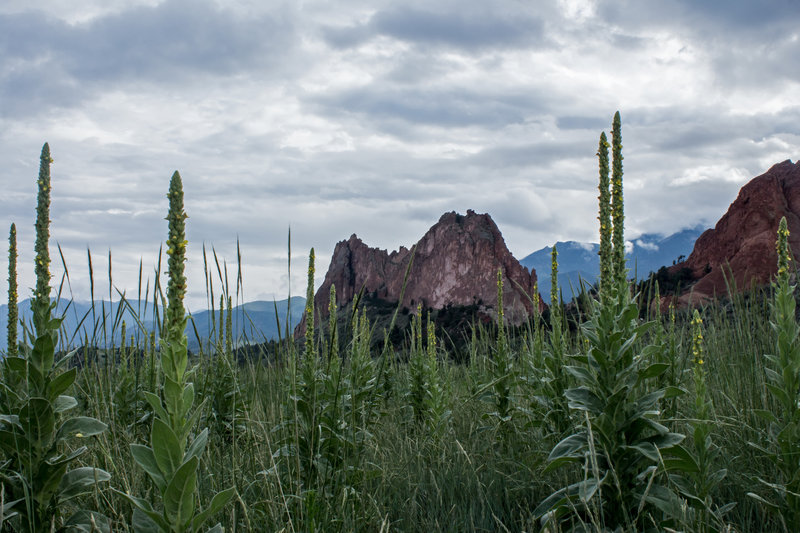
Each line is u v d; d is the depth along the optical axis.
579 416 5.46
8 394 3.47
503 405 7.09
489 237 138.12
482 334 8.75
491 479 5.55
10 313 3.63
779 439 4.02
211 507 2.72
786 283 4.27
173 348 2.75
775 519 4.19
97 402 4.45
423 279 140.50
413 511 4.96
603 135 4.04
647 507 3.69
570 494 3.84
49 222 3.53
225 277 4.44
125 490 3.77
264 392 6.42
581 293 5.58
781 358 4.16
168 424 2.76
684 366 5.67
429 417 7.61
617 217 4.04
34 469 3.29
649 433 3.97
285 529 3.60
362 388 6.45
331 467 4.73
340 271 154.50
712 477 4.06
